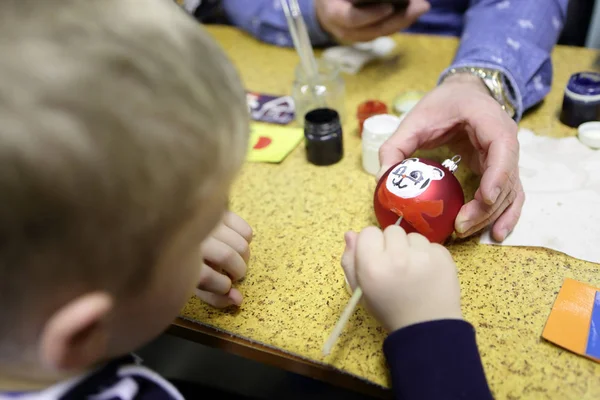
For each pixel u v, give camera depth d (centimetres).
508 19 87
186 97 30
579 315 50
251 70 107
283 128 88
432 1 119
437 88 74
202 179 33
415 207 56
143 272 34
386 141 67
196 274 41
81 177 27
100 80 27
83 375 39
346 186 73
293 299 56
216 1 139
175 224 33
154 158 29
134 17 30
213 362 68
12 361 34
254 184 75
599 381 45
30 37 27
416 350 44
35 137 26
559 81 90
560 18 94
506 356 47
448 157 75
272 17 113
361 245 48
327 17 103
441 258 48
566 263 56
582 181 67
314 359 49
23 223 27
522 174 69
